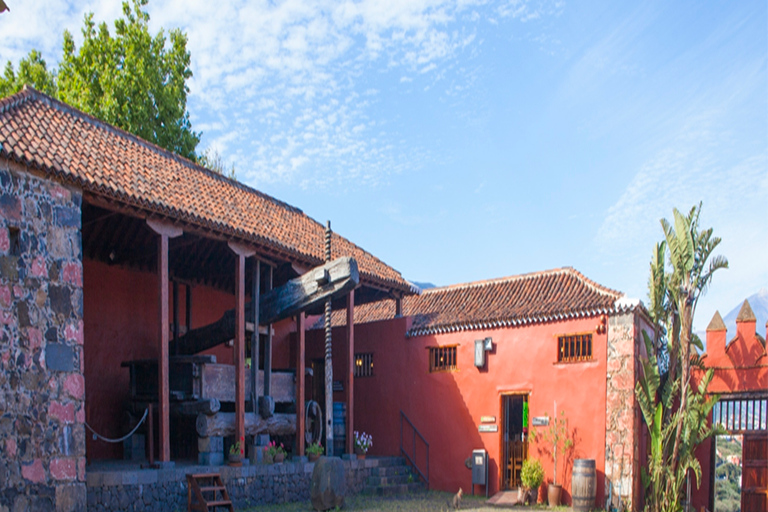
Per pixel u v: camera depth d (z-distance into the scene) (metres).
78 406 10.95
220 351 19.02
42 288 10.74
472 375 18.11
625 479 15.15
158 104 25.05
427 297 20.98
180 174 15.90
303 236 17.67
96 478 11.27
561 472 16.14
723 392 16.20
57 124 13.62
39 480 10.26
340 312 22.81
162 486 12.32
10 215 10.49
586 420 15.95
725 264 15.01
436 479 18.28
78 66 24.88
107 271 16.28
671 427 14.95
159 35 26.31
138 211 12.62
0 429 9.94
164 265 12.95
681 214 15.44
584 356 16.34
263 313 15.50
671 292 15.45
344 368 20.95
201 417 14.10
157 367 14.92
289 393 17.00
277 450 15.66
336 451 18.47
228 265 18.59
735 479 27.78
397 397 19.52
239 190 18.09
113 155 13.97
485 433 17.58
